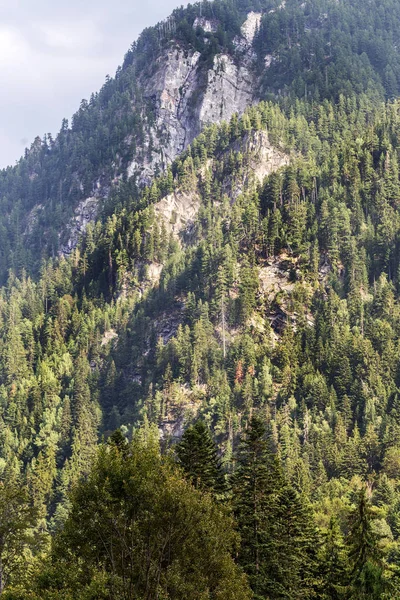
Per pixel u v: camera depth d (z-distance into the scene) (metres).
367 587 94.88
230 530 78.31
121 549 70.69
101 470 74.81
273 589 92.94
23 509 86.69
